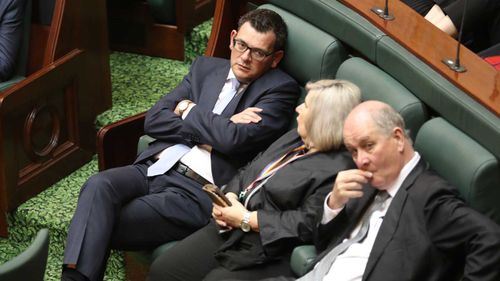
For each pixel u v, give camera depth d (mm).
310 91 7902
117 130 9695
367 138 6832
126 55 12641
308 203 7633
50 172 10602
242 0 9992
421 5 9953
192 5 12172
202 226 8906
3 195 10094
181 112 9172
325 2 8680
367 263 6809
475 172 6797
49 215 10133
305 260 7262
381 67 8062
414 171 6906
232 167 8961
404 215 6797
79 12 10742
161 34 12375
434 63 7500
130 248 8797
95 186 8531
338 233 7246
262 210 7828
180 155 9031
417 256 6684
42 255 6434
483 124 6859
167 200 8797
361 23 8258
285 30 9008
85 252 8273
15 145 10086
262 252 7766
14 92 9883
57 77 10430
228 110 9055
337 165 7711
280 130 8938
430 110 7695
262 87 8984
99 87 11195
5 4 10508
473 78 7309
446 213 6578
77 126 10906
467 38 9773
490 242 6316
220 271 7879
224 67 9406
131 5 12367
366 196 7176
